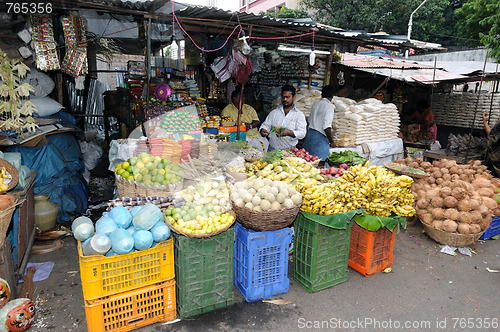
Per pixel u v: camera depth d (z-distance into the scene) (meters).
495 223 4.57
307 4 19.36
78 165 5.06
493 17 13.09
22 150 4.30
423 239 4.51
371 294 3.22
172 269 2.67
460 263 3.89
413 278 3.53
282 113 4.97
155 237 2.49
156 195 2.89
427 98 10.08
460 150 6.29
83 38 4.88
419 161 5.46
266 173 3.39
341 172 3.87
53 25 4.80
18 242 3.11
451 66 9.76
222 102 6.97
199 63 6.79
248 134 5.62
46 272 3.39
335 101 6.35
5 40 4.44
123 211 2.59
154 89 5.41
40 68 4.45
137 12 3.97
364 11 16.23
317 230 3.06
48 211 4.05
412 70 8.62
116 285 2.46
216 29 4.93
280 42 6.25
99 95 10.16
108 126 8.54
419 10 15.83
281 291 3.17
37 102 4.92
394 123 6.56
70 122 5.45
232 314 2.88
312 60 5.38
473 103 9.20
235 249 3.19
